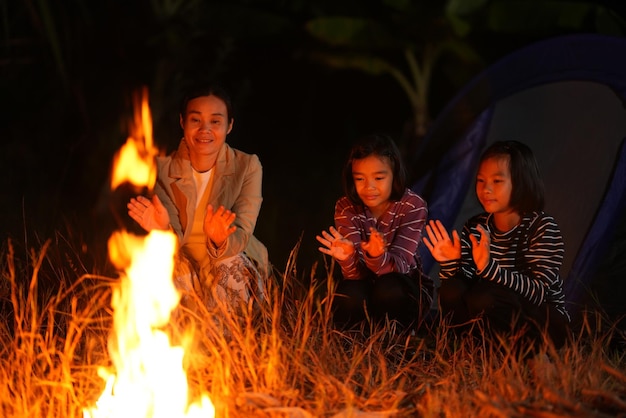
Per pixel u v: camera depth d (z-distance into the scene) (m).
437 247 4.78
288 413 3.90
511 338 4.39
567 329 4.60
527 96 6.95
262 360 4.32
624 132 6.30
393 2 13.80
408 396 4.21
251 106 16.62
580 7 12.57
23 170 11.95
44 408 4.22
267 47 16.27
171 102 12.25
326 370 4.30
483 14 13.83
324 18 13.78
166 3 13.09
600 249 5.86
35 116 13.59
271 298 5.11
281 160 15.43
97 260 6.72
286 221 10.88
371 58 14.68
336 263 5.87
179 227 5.32
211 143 5.20
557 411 3.65
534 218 4.82
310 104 17.03
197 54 13.31
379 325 5.06
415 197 5.27
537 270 4.71
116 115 13.22
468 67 14.86
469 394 4.04
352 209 5.33
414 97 14.85
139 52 13.23
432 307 5.99
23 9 13.09
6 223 7.63
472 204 6.83
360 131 17.44
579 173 6.41
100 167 12.47
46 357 4.39
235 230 5.15
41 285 5.86
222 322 4.73
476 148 6.94
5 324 4.99
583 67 6.68
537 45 6.87
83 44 13.44
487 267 4.53
